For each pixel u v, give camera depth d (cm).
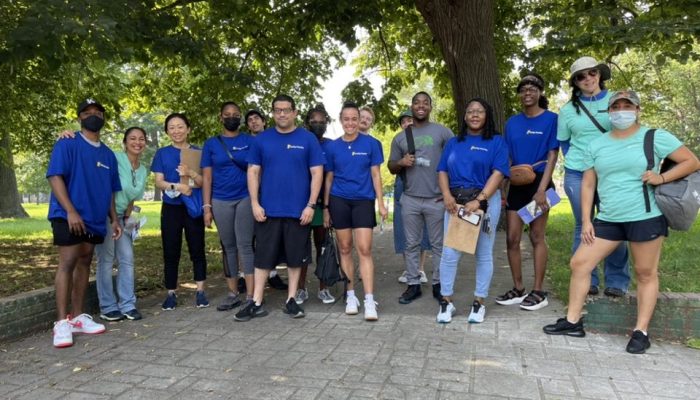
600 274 571
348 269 517
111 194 483
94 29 506
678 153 375
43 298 472
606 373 345
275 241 498
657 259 387
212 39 845
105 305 498
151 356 396
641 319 394
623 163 385
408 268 547
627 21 759
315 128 560
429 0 897
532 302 490
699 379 334
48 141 1294
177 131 542
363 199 499
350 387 330
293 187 494
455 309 496
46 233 1373
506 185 536
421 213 536
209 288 646
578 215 465
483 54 898
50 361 389
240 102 1175
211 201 539
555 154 483
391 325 462
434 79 1467
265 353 397
